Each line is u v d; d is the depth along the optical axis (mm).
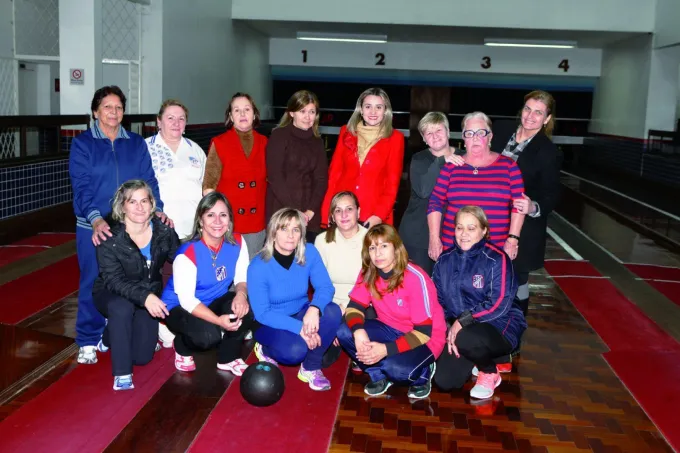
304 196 4164
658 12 12641
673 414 3344
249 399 3201
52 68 11039
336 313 3510
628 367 3941
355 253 3744
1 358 3768
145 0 9539
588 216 9664
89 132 3619
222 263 3604
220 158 4102
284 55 17500
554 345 4285
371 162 4031
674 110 12906
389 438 3033
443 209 3881
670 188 11578
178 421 3109
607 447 3010
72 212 7906
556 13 13070
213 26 12344
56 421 3068
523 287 3975
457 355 3461
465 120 3633
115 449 2844
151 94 9844
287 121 4207
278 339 3498
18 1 10070
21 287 5043
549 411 3348
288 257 3506
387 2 13297
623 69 14664
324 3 13406
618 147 14594
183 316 3545
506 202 3662
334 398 3428
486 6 13156
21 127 6848
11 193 6676
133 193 3359
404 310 3453
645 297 5441
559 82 17125
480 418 3254
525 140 3816
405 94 17688
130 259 3418
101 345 3898
